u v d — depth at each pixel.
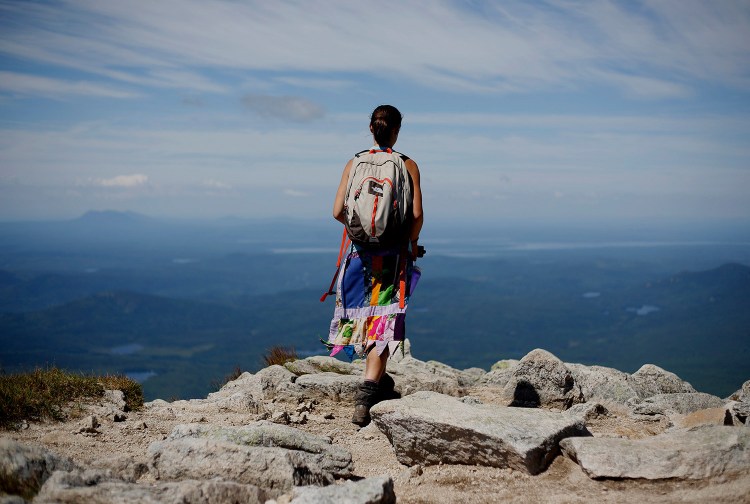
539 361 7.35
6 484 3.58
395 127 5.82
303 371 9.39
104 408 6.39
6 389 6.11
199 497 3.52
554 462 4.48
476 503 4.04
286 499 3.65
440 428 4.78
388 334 5.58
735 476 3.89
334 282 5.92
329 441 4.91
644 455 4.11
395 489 4.48
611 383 7.61
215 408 6.99
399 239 5.57
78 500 3.35
